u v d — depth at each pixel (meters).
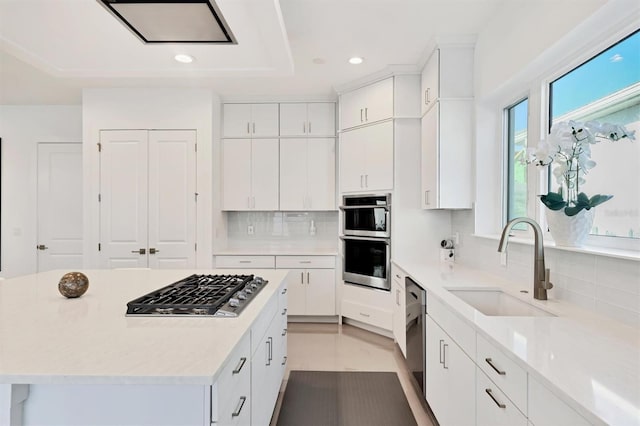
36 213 4.75
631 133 1.52
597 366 1.04
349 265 4.16
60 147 4.75
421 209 3.69
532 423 1.06
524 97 2.59
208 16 1.99
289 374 2.95
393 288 3.61
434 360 2.18
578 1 1.70
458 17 2.71
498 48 2.59
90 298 1.89
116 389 1.04
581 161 1.72
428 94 3.36
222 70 3.28
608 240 1.72
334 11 2.62
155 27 2.10
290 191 4.55
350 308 4.11
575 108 2.02
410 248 3.69
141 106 4.17
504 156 2.90
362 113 4.00
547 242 2.10
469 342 1.60
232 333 1.33
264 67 3.24
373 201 3.87
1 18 2.42
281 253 4.28
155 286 2.20
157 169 4.19
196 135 4.18
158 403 1.04
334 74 3.82
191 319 1.50
